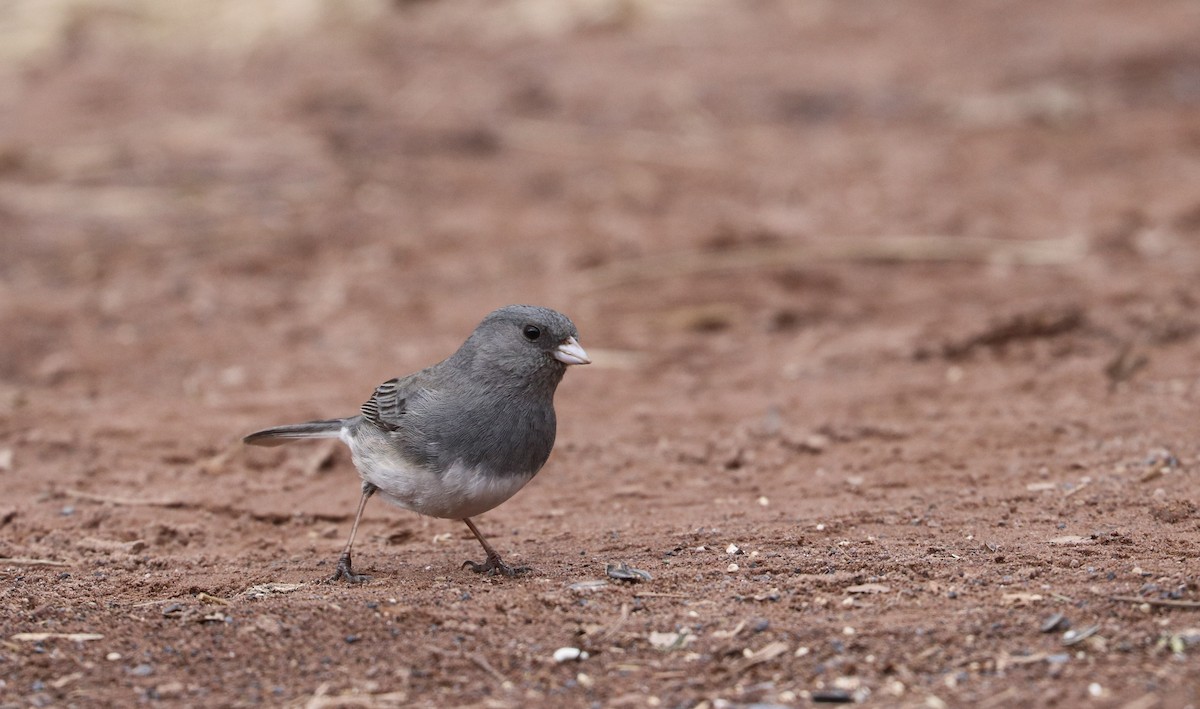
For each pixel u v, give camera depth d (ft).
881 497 33.50
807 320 50.85
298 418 41.27
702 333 50.14
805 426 39.65
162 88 85.66
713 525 31.63
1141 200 63.46
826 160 72.84
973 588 25.68
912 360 45.29
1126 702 20.66
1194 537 28.12
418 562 29.86
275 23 98.53
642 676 22.54
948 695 21.35
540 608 25.63
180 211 64.03
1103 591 24.94
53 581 28.60
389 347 48.73
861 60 89.66
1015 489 33.06
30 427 40.63
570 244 60.08
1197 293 49.26
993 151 73.26
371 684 22.44
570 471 37.40
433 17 100.48
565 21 98.32
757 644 23.52
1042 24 96.53
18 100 83.97
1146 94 81.71
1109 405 39.19
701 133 77.61
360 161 71.41
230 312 52.60
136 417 41.63
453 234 61.62
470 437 26.45
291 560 30.42
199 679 22.67
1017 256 56.70
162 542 32.42
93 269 56.85
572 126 78.79
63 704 21.76
